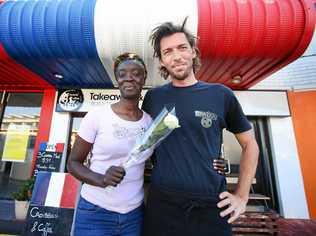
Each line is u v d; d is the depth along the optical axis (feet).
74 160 5.02
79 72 12.66
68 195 10.45
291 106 14.20
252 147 4.86
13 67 12.10
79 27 9.59
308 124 13.87
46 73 12.92
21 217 12.00
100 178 4.58
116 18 9.40
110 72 12.53
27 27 9.81
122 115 5.19
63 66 11.87
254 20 9.30
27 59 11.05
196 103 4.80
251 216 11.49
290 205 13.05
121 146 4.91
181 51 4.95
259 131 14.44
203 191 4.42
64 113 15.01
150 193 4.86
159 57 5.40
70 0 9.91
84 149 5.13
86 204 5.05
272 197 13.52
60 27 9.66
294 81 14.34
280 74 14.48
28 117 15.56
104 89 14.94
